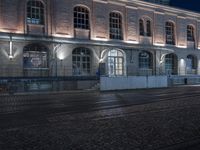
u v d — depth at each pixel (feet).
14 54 96.68
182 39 152.76
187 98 65.00
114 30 125.80
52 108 50.31
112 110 46.01
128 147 23.06
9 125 34.14
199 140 24.94
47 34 104.78
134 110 45.29
